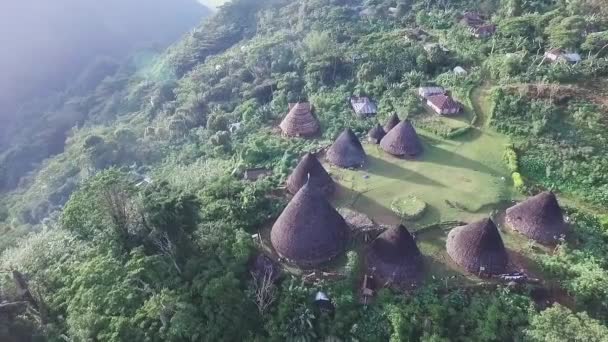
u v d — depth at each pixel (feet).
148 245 103.35
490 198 124.47
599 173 128.06
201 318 90.02
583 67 163.63
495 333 86.07
